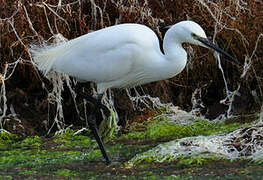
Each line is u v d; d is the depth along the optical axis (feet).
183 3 37.58
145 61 27.99
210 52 38.24
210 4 37.55
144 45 27.55
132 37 27.43
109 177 24.53
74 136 34.32
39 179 24.36
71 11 35.96
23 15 34.24
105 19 36.94
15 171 26.02
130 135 34.09
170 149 28.09
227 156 26.94
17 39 35.22
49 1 34.96
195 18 38.19
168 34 28.14
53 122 36.73
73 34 36.76
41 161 28.12
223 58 38.50
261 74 37.55
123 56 27.50
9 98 37.04
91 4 36.17
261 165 25.39
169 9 37.93
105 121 30.04
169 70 28.37
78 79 29.27
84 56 27.94
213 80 39.11
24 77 37.35
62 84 34.83
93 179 24.23
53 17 35.65
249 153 27.22
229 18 37.63
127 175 24.81
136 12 35.53
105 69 27.91
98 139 28.12
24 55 35.76
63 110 37.55
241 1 37.27
